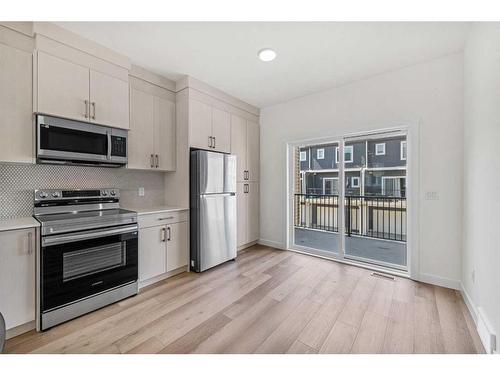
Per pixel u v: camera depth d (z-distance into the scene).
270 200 4.08
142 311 2.05
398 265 2.93
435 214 2.51
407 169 2.72
